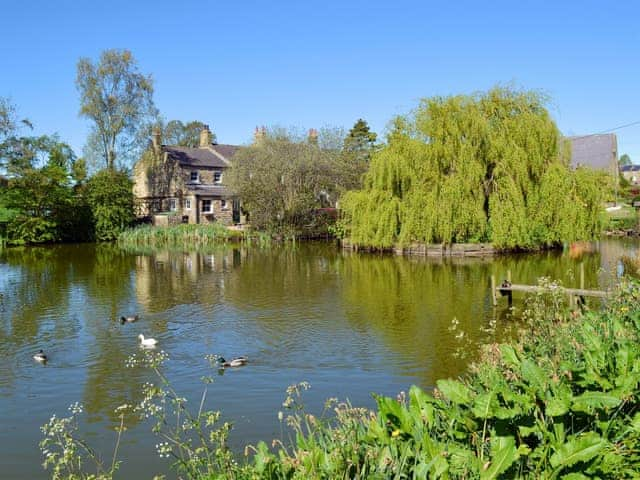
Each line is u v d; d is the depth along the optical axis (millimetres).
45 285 19906
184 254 31141
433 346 11102
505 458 3191
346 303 15891
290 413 7750
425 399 4184
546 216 27359
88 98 44125
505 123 27125
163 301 16578
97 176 42969
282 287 18984
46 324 13617
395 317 13875
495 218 26484
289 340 11867
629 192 57812
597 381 4020
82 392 8875
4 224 39531
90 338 12219
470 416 3900
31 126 41156
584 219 27469
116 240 42094
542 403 3857
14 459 6574
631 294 7801
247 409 8008
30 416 7914
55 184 39906
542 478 3307
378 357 10484
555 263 24000
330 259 27656
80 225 41812
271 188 38312
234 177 39406
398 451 3781
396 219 28422
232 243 38156
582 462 3385
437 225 27000
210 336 12336
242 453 6453
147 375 9680
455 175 26734
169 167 47906
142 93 45812
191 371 9867
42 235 38906
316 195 40844
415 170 27719
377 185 28984
